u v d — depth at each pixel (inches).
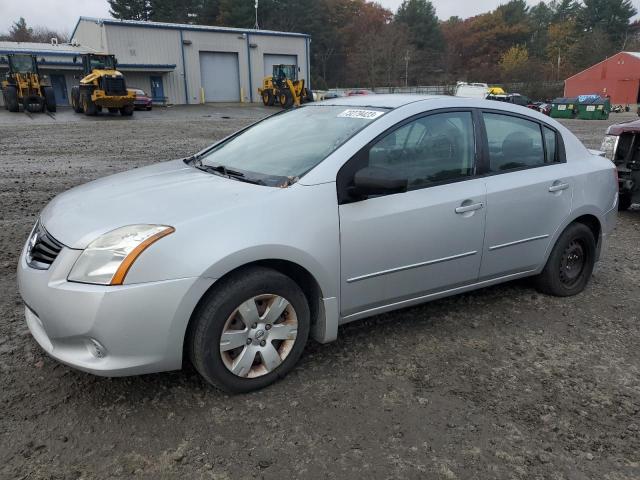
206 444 99.5
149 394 114.1
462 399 115.9
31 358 126.9
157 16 2994.6
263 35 1681.8
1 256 198.1
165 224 103.9
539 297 172.4
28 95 1073.5
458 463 96.7
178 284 101.2
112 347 99.7
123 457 95.7
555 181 158.9
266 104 1563.7
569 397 118.0
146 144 584.7
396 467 95.1
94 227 105.3
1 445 97.6
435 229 134.0
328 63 3255.4
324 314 122.3
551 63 3403.1
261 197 113.3
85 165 430.9
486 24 3705.7
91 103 1065.5
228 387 112.0
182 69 1576.0
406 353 134.6
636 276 197.0
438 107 140.3
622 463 98.1
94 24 1502.2
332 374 124.1
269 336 115.6
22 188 328.2
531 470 95.6
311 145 131.9
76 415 106.7
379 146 127.8
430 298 142.5
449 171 139.1
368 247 124.1
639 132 268.4
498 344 140.9
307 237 114.6
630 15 3759.8
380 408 111.8
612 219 180.5
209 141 622.2
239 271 110.5
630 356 137.1
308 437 102.2
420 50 3363.7
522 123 157.4
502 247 150.0
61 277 101.7
